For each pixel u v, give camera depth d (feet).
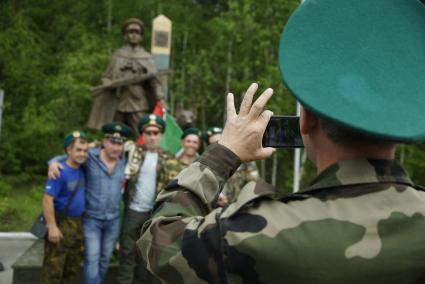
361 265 4.24
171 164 21.53
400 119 4.26
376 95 4.36
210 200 5.09
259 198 4.58
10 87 79.97
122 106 32.40
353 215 4.41
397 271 4.26
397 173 4.65
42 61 85.61
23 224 43.34
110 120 32.50
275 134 5.79
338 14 4.58
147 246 4.83
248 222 4.45
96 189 19.92
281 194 4.64
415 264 4.28
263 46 69.62
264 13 73.51
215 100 83.66
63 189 18.93
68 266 19.53
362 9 4.58
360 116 4.25
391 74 4.42
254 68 72.33
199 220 4.74
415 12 4.58
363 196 4.50
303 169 54.19
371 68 4.44
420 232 4.38
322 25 4.57
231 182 20.59
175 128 31.91
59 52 89.45
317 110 4.30
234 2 72.69
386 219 4.38
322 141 4.77
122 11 101.81
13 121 75.82
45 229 18.75
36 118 73.51
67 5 94.68
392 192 4.51
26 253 25.80
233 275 4.37
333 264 4.24
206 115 93.45
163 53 42.52
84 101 79.05
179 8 105.29
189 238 4.60
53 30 92.22
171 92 88.69
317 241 4.29
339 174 4.58
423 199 4.59
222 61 79.00
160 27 42.45
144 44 99.04
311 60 4.49
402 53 4.48
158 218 4.92
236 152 5.21
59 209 19.10
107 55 83.56
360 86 4.37
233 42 73.15
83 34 87.35
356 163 4.60
